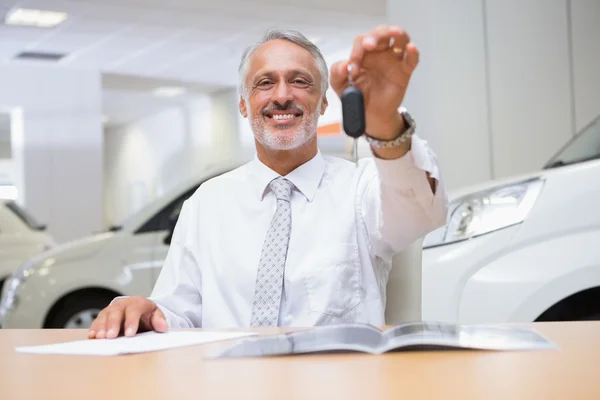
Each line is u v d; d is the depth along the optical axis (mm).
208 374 804
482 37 5914
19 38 10320
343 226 1841
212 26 9828
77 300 4613
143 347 1056
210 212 1937
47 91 12219
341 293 1788
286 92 1862
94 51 11156
